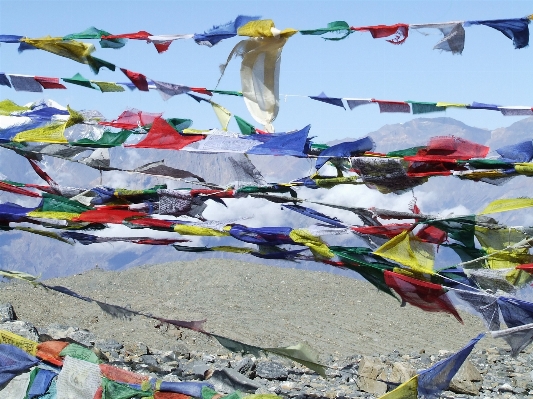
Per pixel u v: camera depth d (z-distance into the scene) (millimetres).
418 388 8195
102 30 9602
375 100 8812
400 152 8477
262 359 15539
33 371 9578
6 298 23938
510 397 13398
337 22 8422
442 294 8289
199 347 21484
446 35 8078
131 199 9812
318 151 9094
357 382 13172
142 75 9750
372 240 8539
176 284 31844
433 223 8289
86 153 10078
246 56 8930
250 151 8836
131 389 9211
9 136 10273
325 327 26672
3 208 9930
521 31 7863
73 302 25500
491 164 8172
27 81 10500
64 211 9891
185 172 9648
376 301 30906
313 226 8727
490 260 8367
